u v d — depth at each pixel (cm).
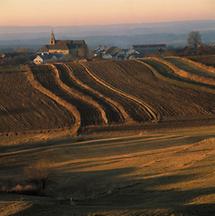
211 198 5744
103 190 7569
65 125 14300
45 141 12900
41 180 8175
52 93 17512
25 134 13788
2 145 12912
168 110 15288
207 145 10306
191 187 6688
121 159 10156
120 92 17400
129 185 7612
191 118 14562
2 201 6203
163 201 6053
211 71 19675
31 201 6059
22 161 11075
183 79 18875
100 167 9575
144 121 14338
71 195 7356
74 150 11588
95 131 13712
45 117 15100
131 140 12219
